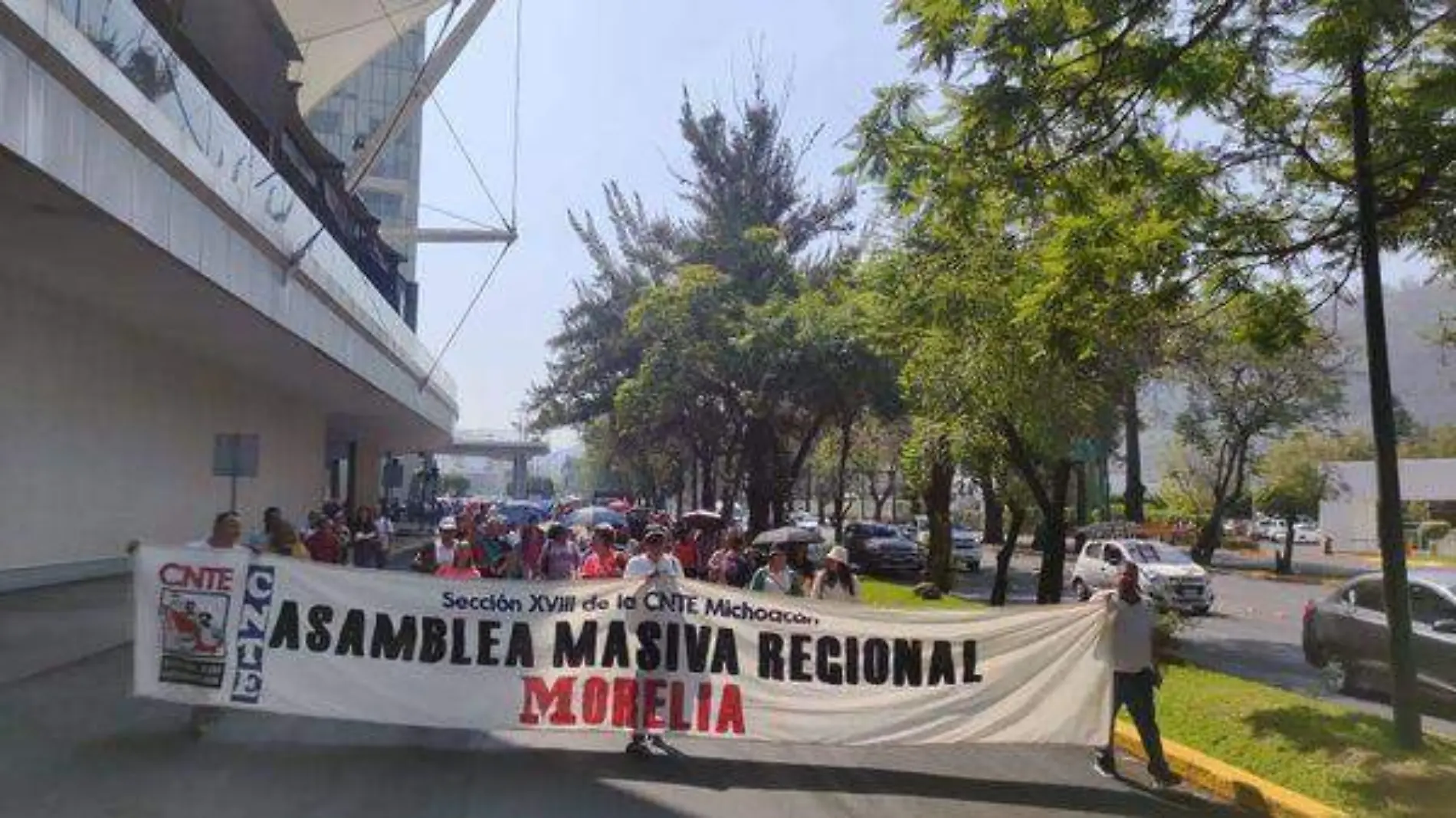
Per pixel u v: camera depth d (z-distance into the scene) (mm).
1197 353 20906
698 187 44500
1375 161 11156
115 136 16188
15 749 9805
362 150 47688
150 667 10250
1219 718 11664
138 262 19422
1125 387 19391
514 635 10484
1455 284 12992
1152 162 10445
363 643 10406
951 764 10648
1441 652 15062
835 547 14000
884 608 10594
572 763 9992
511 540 22219
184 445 31375
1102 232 11438
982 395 18531
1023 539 80312
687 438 48375
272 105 33375
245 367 34594
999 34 9320
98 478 25828
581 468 148125
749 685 10523
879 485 92938
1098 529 46781
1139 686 10164
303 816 8094
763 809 8758
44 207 15695
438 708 10383
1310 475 50625
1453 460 73688
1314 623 17484
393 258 55688
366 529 25672
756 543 22922
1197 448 56250
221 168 20453
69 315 23922
